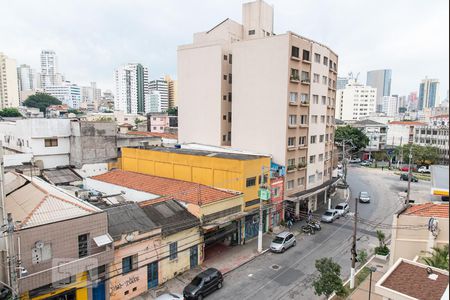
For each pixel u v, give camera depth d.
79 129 40.31
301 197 37.03
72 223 18.47
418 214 21.20
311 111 40.69
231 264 26.11
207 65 42.84
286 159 36.62
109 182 34.94
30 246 17.00
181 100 46.09
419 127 83.12
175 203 27.12
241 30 48.81
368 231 34.31
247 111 39.00
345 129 78.06
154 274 22.78
